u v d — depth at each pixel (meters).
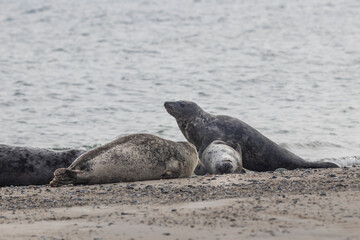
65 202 30.67
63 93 94.81
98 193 33.41
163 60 132.88
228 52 144.12
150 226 23.97
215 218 24.88
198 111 53.09
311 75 113.62
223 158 45.03
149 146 40.97
